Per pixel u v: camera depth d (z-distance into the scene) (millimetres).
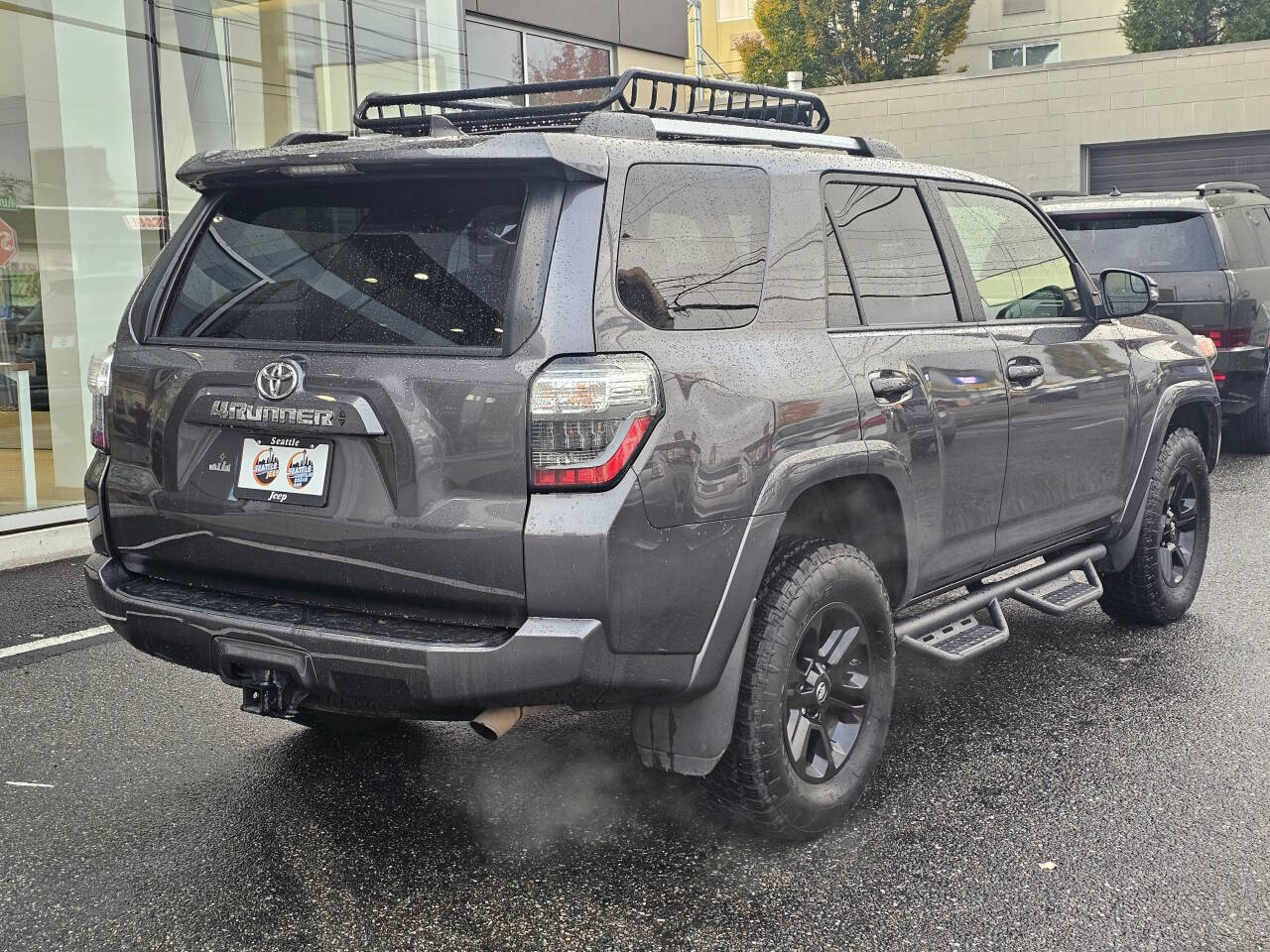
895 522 3656
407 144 2863
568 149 2809
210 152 3234
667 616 2844
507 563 2715
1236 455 10266
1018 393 4176
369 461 2846
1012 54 39938
